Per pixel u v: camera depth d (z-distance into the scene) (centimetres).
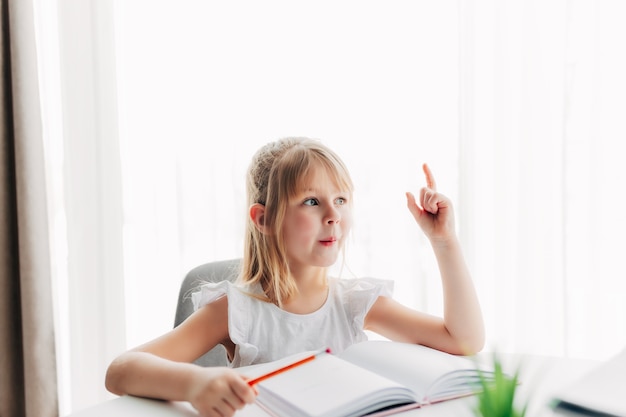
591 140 139
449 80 150
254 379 65
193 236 171
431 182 91
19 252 163
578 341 145
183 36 170
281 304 92
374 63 155
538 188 144
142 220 176
